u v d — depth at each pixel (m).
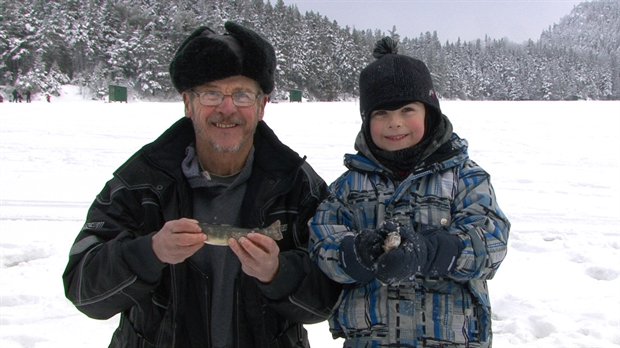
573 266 5.18
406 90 2.05
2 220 6.52
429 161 2.07
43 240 5.75
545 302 4.26
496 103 38.84
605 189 8.85
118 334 2.08
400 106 2.07
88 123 17.94
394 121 2.07
